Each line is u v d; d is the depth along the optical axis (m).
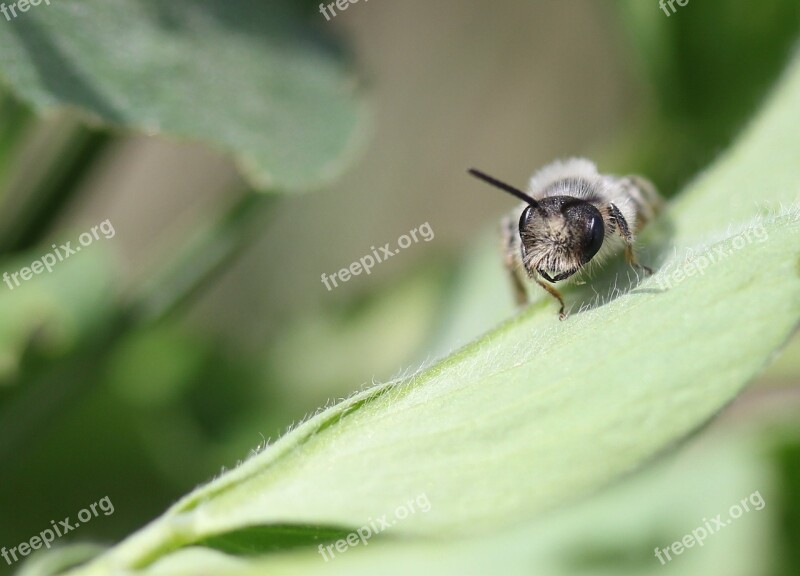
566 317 0.07
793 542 0.09
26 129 0.08
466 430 0.06
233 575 0.08
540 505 0.06
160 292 0.08
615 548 0.08
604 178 0.08
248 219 0.08
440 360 0.06
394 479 0.06
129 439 0.09
